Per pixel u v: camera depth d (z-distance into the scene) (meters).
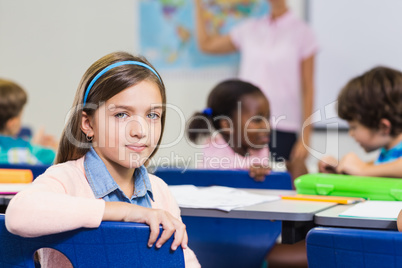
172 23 5.07
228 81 2.39
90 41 5.32
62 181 1.13
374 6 4.51
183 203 1.42
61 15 5.37
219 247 1.95
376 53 4.52
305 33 4.60
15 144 2.69
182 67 5.06
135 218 0.96
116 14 5.24
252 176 1.99
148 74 1.21
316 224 1.33
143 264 0.92
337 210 1.38
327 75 4.60
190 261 1.24
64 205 0.95
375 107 2.03
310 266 0.89
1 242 0.99
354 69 4.56
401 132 2.04
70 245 0.94
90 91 1.20
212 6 4.92
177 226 0.94
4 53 5.52
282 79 4.59
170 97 5.09
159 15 5.10
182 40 5.05
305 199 1.58
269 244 1.92
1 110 3.07
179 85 5.07
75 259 0.95
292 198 1.60
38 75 5.45
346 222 1.24
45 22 5.42
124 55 1.24
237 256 1.95
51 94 5.42
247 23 4.79
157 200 1.31
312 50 4.60
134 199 1.25
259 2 4.78
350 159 2.00
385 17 4.49
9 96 3.09
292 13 4.65
